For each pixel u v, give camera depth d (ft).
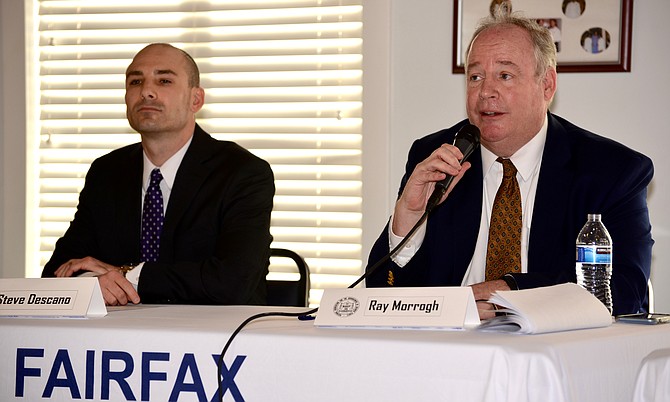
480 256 8.87
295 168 14.15
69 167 15.23
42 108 15.31
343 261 14.03
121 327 5.98
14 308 6.68
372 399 5.30
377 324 5.76
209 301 9.14
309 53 14.02
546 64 8.73
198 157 10.37
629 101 12.39
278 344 5.54
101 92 15.12
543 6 12.53
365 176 13.64
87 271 8.94
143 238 10.30
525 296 5.78
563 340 5.25
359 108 13.85
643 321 6.31
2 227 15.26
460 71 13.01
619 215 8.45
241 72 14.34
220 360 5.64
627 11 12.25
